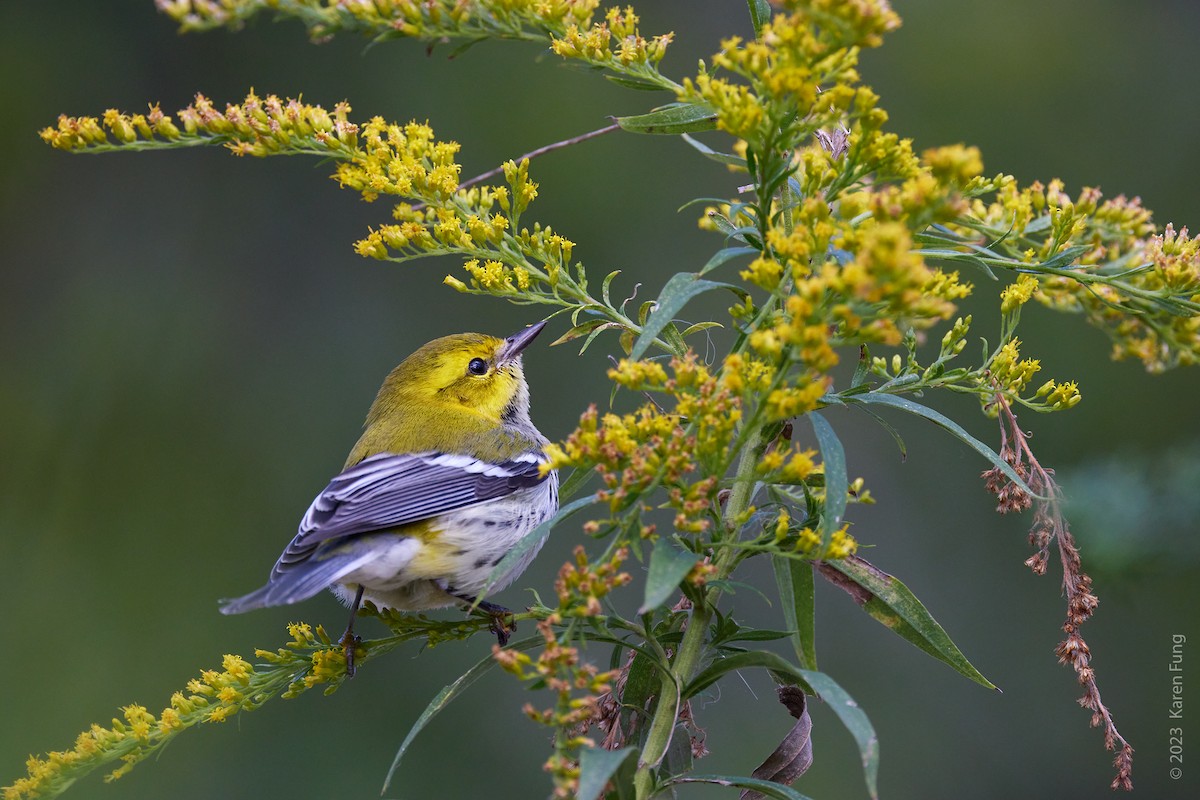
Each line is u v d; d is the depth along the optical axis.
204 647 11.94
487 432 7.63
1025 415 11.82
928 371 5.17
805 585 4.51
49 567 12.19
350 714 11.48
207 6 5.01
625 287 13.30
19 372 13.17
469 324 13.77
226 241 14.02
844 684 11.53
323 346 13.77
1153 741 10.86
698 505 4.22
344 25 5.17
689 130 5.14
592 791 3.75
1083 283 5.56
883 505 12.21
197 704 5.40
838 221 4.36
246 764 11.11
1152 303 5.50
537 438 8.18
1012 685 11.47
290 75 14.02
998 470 5.18
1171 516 6.84
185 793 10.98
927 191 3.90
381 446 7.62
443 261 14.00
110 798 10.73
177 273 13.87
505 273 5.45
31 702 11.43
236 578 12.52
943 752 11.28
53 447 12.84
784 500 4.94
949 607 11.82
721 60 4.40
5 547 12.26
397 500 6.92
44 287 13.61
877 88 13.98
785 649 11.39
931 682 11.55
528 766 11.45
